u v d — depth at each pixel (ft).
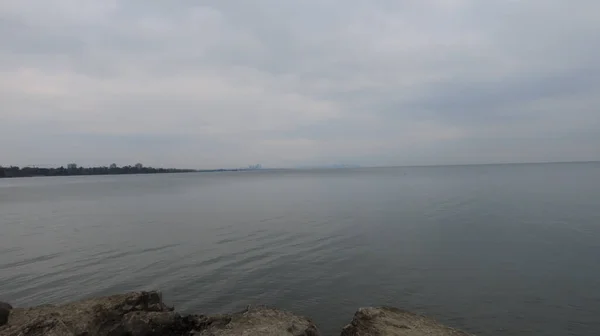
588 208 116.78
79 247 78.84
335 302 47.06
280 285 53.01
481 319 41.91
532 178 331.16
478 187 232.32
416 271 58.29
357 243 78.33
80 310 30.66
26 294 50.85
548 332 38.81
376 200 170.60
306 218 117.50
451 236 83.05
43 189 354.95
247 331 25.82
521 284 51.55
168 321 29.60
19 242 85.20
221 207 157.48
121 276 57.93
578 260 60.95
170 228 102.73
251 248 75.61
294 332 26.18
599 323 40.27
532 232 83.71
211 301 47.62
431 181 333.42
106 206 170.71
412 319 29.55
